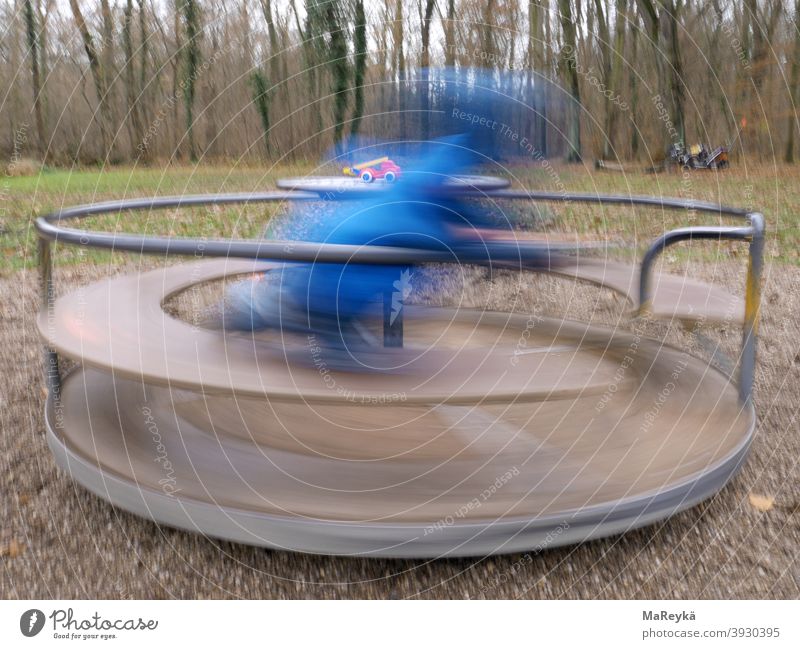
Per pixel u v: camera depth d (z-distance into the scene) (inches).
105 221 327.6
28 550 95.0
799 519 102.0
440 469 96.0
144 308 125.5
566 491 88.7
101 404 119.6
